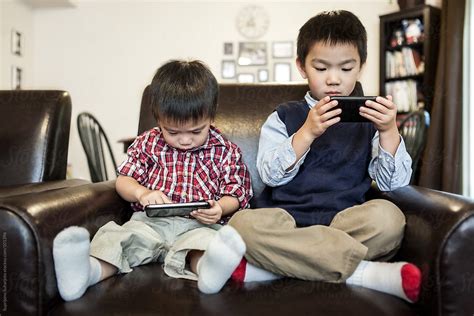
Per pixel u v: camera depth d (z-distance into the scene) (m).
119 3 4.48
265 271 0.90
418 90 3.84
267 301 0.77
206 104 1.11
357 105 1.05
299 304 0.76
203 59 4.47
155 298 0.78
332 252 0.86
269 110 1.42
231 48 4.45
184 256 0.92
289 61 4.42
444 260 0.75
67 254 0.78
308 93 1.30
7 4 4.01
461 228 0.75
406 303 0.80
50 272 0.80
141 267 1.00
